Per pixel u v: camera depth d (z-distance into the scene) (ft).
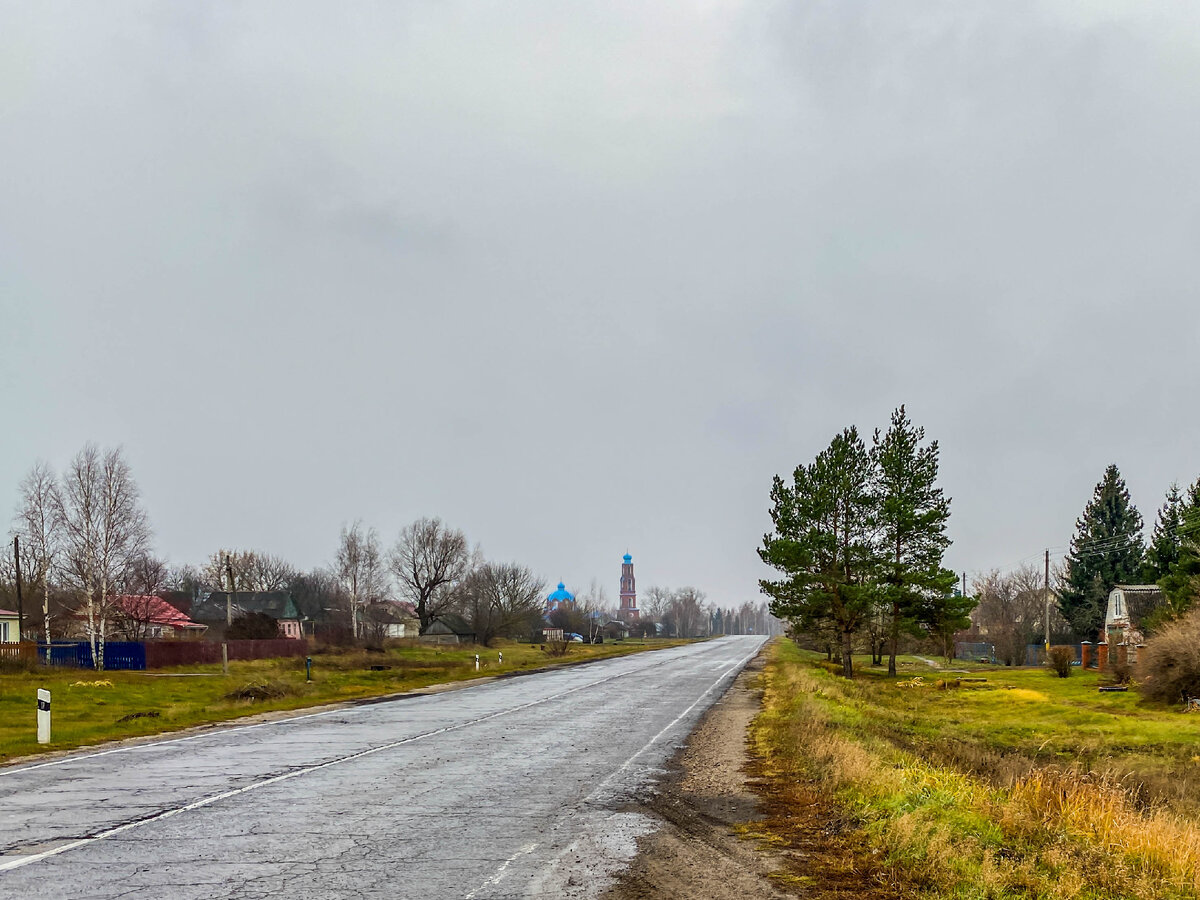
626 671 176.55
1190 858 28.60
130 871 30.01
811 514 163.73
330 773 52.49
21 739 71.10
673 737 70.95
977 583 355.97
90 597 173.88
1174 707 109.09
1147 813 44.55
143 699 112.57
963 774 48.98
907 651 297.94
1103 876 26.68
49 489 187.83
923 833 31.63
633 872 30.27
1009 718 101.76
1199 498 190.19
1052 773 47.44
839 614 166.71
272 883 28.60
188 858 31.86
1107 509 256.93
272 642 210.59
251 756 60.34
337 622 361.30
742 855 32.76
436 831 36.63
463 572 351.25
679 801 43.55
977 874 27.30
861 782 42.42
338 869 30.42
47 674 139.64
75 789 46.96
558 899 27.07
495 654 263.70
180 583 428.97
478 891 27.81
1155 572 215.51
